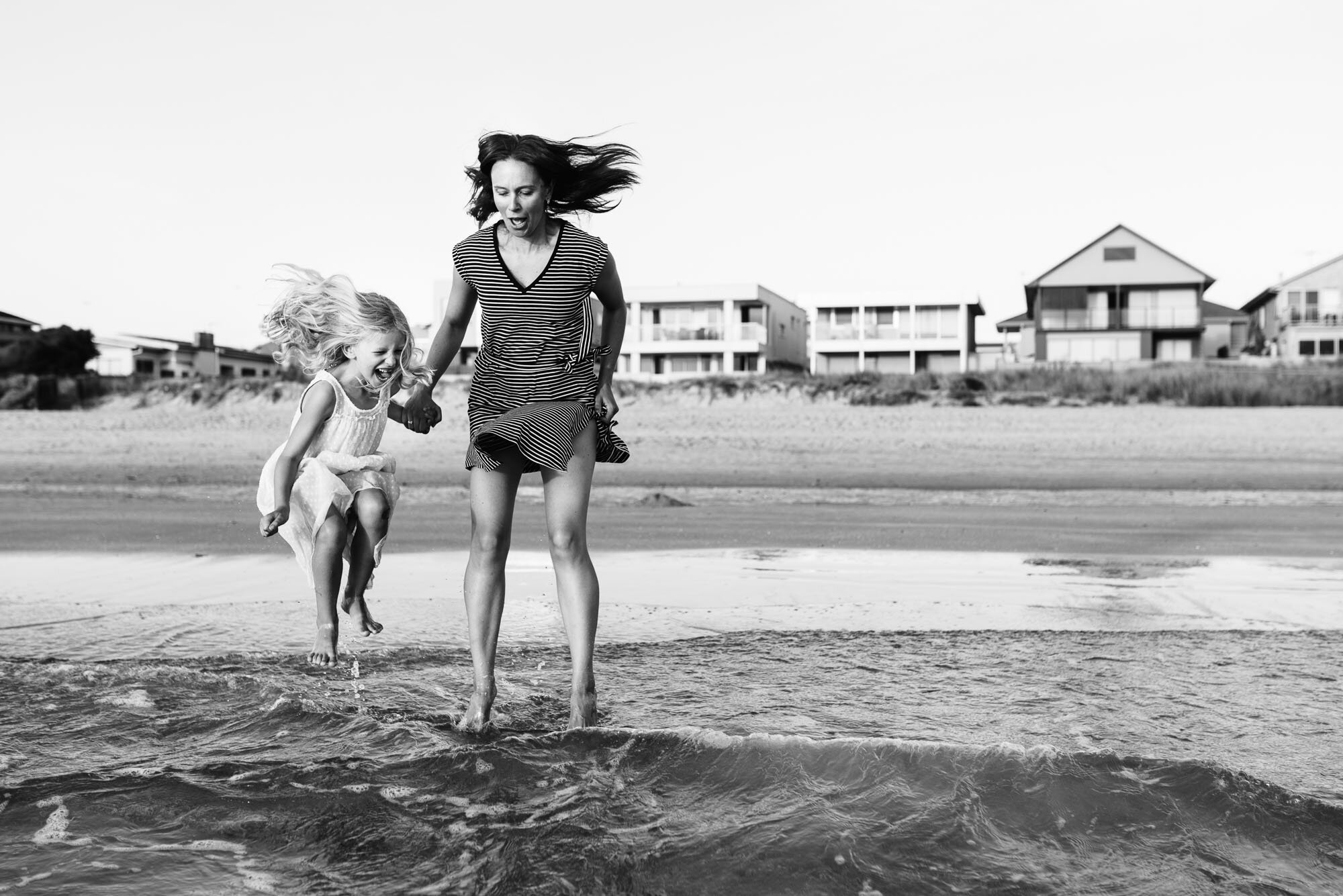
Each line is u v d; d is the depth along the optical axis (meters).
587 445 3.06
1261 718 2.93
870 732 2.79
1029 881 1.92
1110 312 49.44
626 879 1.92
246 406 35.38
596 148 3.10
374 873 1.99
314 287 3.38
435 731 2.86
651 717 2.98
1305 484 16.19
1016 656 3.78
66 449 25.12
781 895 1.86
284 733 2.86
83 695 3.21
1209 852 2.04
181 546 7.50
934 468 19.44
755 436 25.70
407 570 6.35
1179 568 6.66
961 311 53.56
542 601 5.13
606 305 3.21
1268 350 51.56
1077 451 22.25
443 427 28.38
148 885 1.95
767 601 5.22
